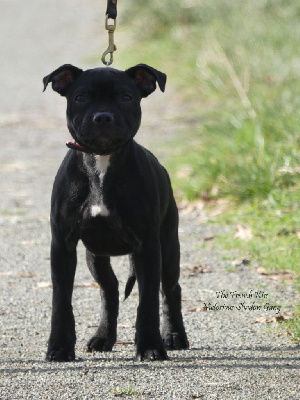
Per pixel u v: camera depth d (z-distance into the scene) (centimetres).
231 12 2939
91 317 1013
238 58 2367
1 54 3391
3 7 4303
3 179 1853
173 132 2152
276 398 706
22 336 938
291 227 1344
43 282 1171
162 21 3228
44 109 2595
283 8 2792
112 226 835
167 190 898
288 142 1622
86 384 742
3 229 1473
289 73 2173
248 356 836
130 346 902
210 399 704
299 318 960
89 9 4119
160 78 854
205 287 1120
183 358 834
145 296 831
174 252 907
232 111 1944
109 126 799
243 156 1619
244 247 1292
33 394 720
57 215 843
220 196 1558
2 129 2359
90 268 906
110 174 825
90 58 3130
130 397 709
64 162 859
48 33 3697
